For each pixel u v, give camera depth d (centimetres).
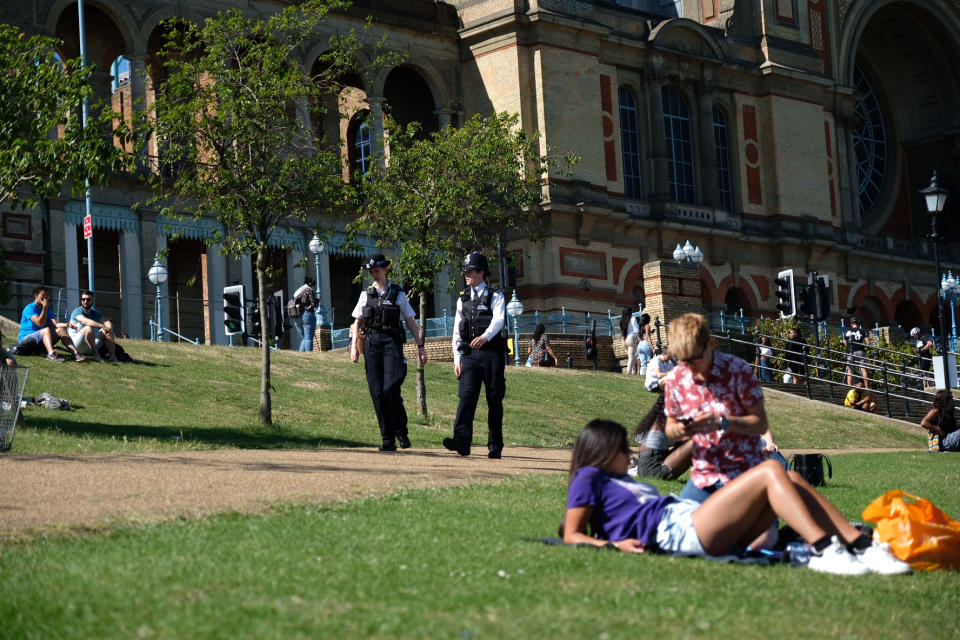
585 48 5056
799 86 5838
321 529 787
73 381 2031
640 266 5169
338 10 4728
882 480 1554
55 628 512
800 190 5781
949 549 733
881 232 6731
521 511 924
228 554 681
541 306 4838
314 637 500
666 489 1171
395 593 585
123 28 4247
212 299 4262
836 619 580
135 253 4078
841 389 3616
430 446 1689
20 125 1553
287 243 4412
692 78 5447
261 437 1716
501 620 538
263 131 1886
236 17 1941
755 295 5609
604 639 511
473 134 2873
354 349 1545
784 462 1138
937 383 2456
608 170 5097
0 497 888
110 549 699
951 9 6656
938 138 6788
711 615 566
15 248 3806
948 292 5997
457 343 1477
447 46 5059
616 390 3000
